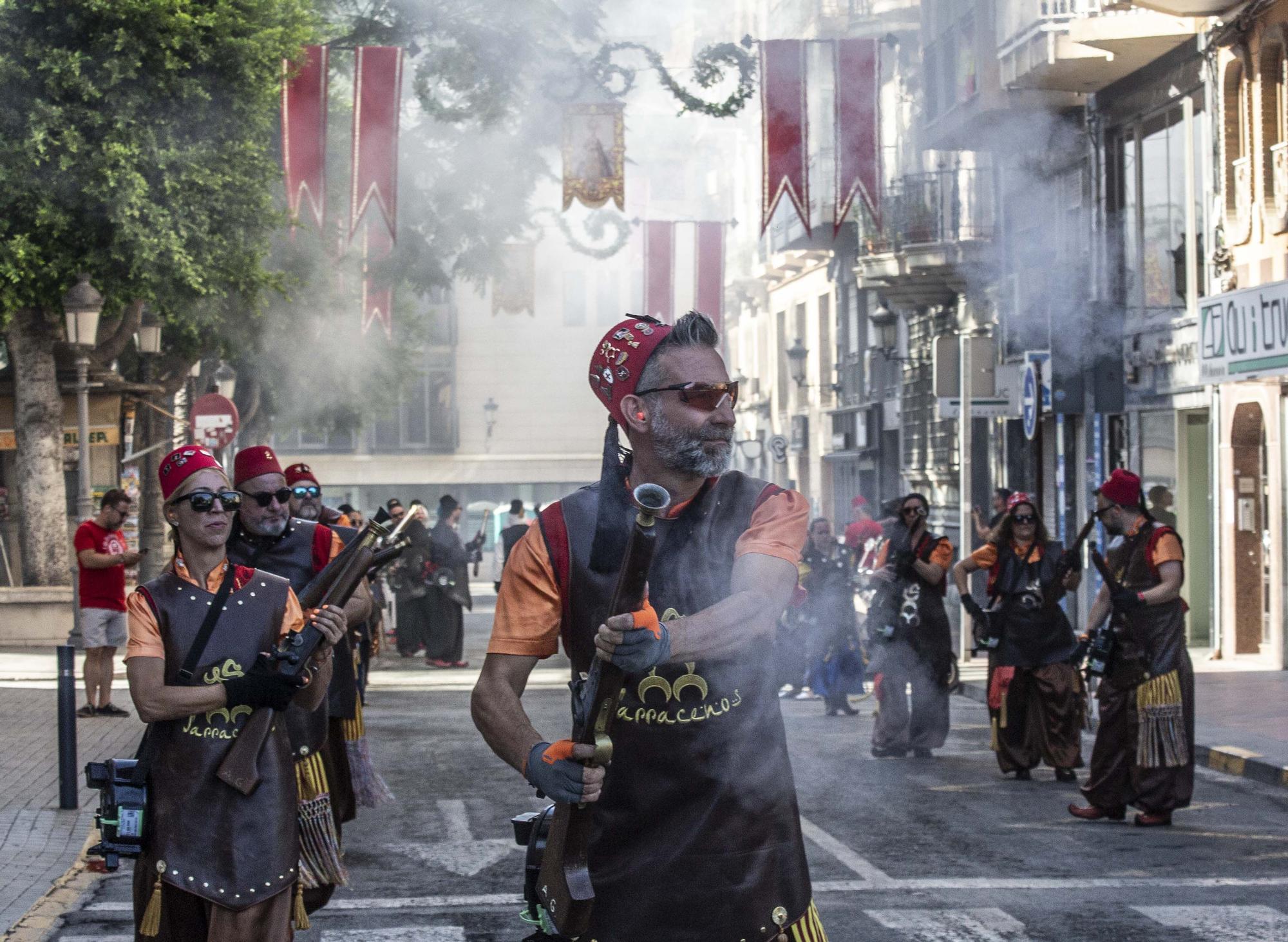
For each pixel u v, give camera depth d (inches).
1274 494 683.4
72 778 367.9
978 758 460.8
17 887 290.4
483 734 132.1
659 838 130.6
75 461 929.5
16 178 751.7
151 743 188.2
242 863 184.4
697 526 133.7
